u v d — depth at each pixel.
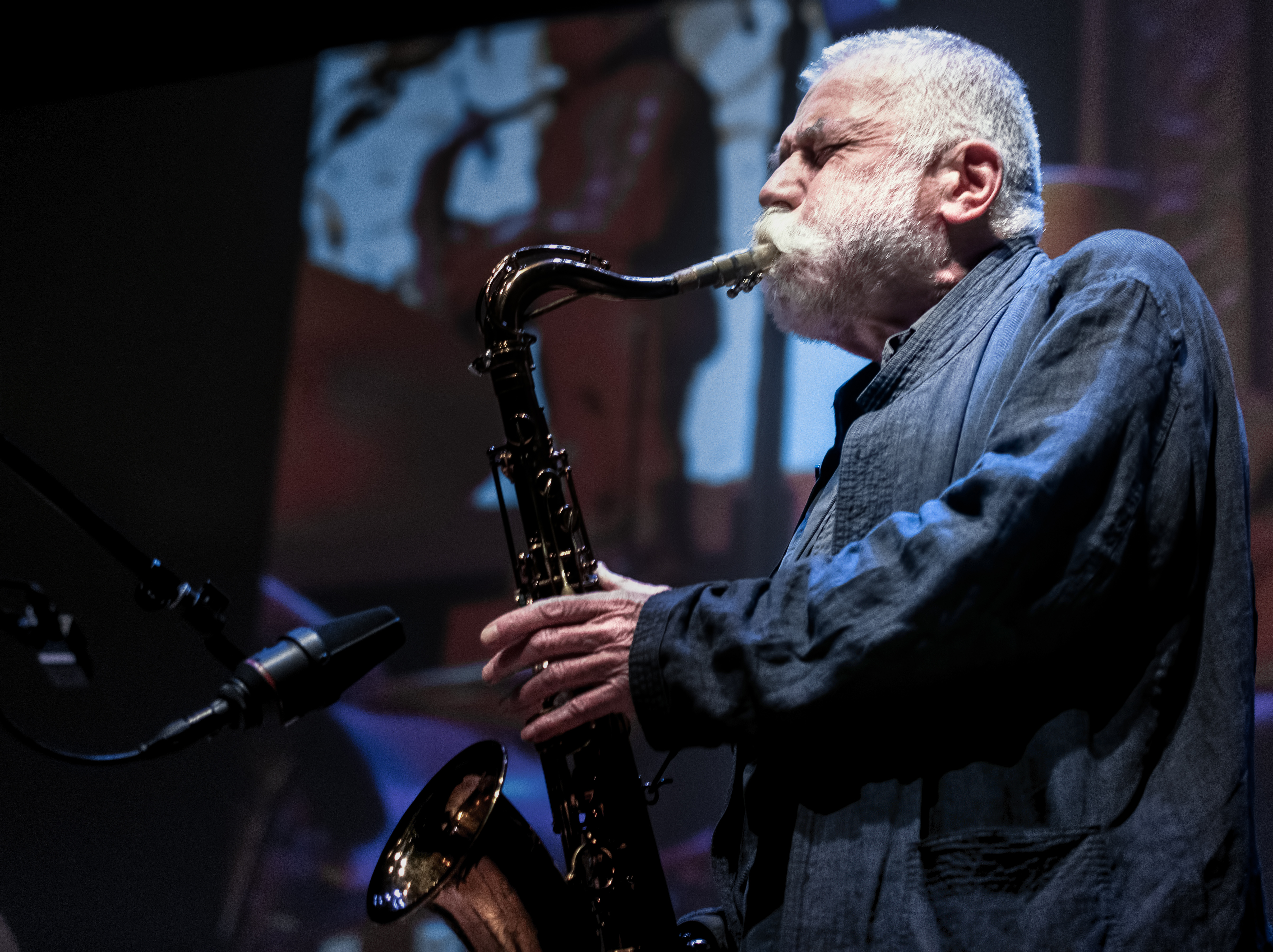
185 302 4.89
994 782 1.02
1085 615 0.98
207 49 4.57
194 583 4.60
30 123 5.19
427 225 4.56
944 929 0.98
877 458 1.22
